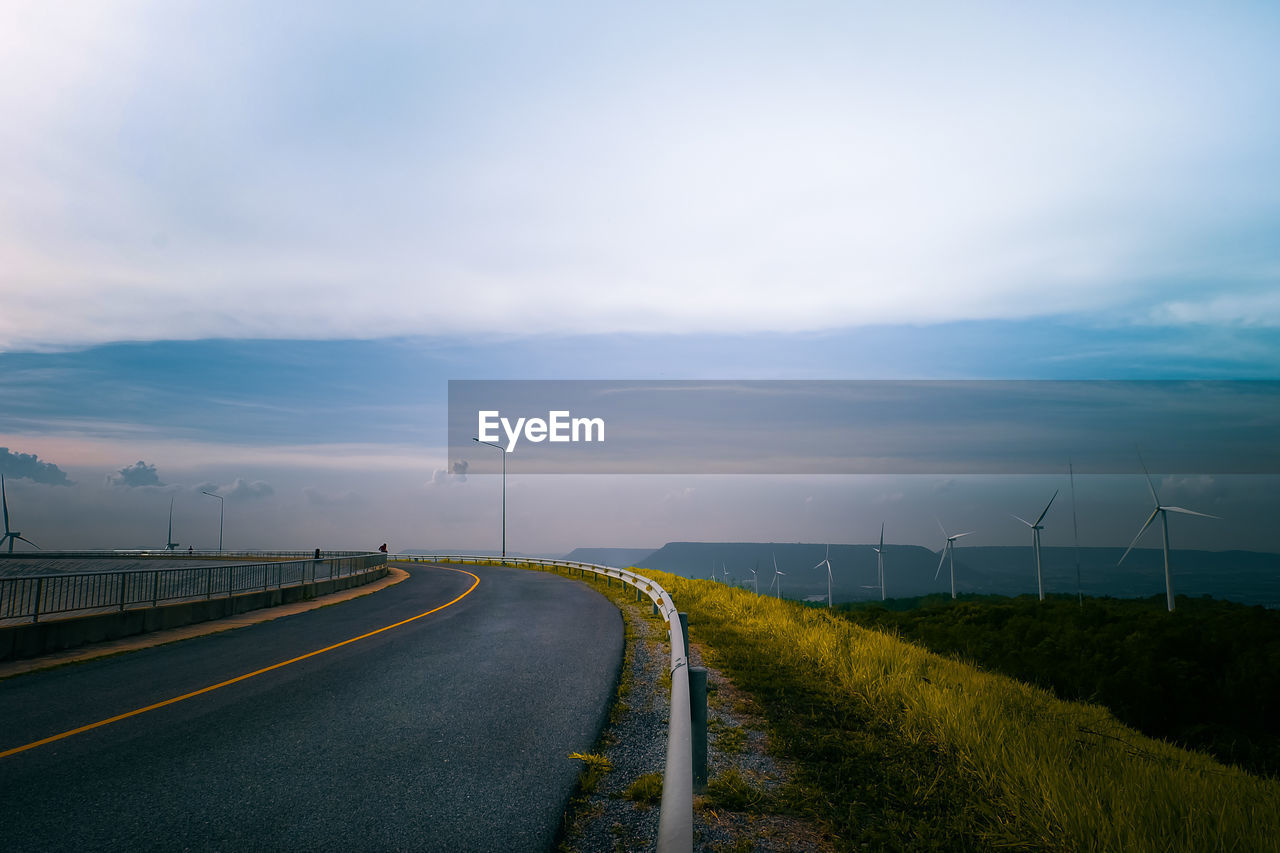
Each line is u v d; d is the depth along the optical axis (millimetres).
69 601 13000
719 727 6902
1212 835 4277
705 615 16438
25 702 8250
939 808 4891
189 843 4305
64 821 4648
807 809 4844
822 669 9602
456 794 5184
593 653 11758
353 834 4449
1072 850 4145
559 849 4270
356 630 15000
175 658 11453
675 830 2502
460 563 61438
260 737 6719
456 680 9484
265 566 21156
